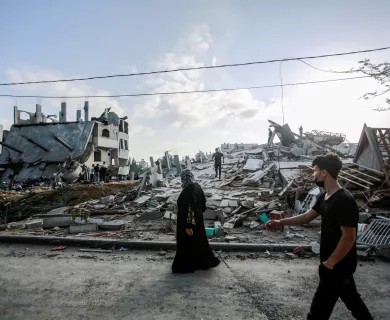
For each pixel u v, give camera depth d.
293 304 3.51
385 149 11.12
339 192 2.21
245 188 13.91
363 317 2.26
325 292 2.15
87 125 38.19
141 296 3.75
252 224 8.36
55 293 3.88
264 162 20.41
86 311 3.35
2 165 36.62
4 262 5.40
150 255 5.85
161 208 10.84
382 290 3.92
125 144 51.41
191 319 3.14
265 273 4.65
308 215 2.57
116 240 6.59
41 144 37.56
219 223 8.56
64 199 17.53
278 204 10.16
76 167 26.33
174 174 21.78
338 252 2.05
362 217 7.75
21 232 7.99
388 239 5.91
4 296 3.79
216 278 4.41
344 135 31.66
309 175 12.84
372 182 10.12
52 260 5.52
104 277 4.50
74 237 7.00
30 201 16.98
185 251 4.69
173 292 3.87
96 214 10.86
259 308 3.40
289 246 6.04
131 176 33.47
